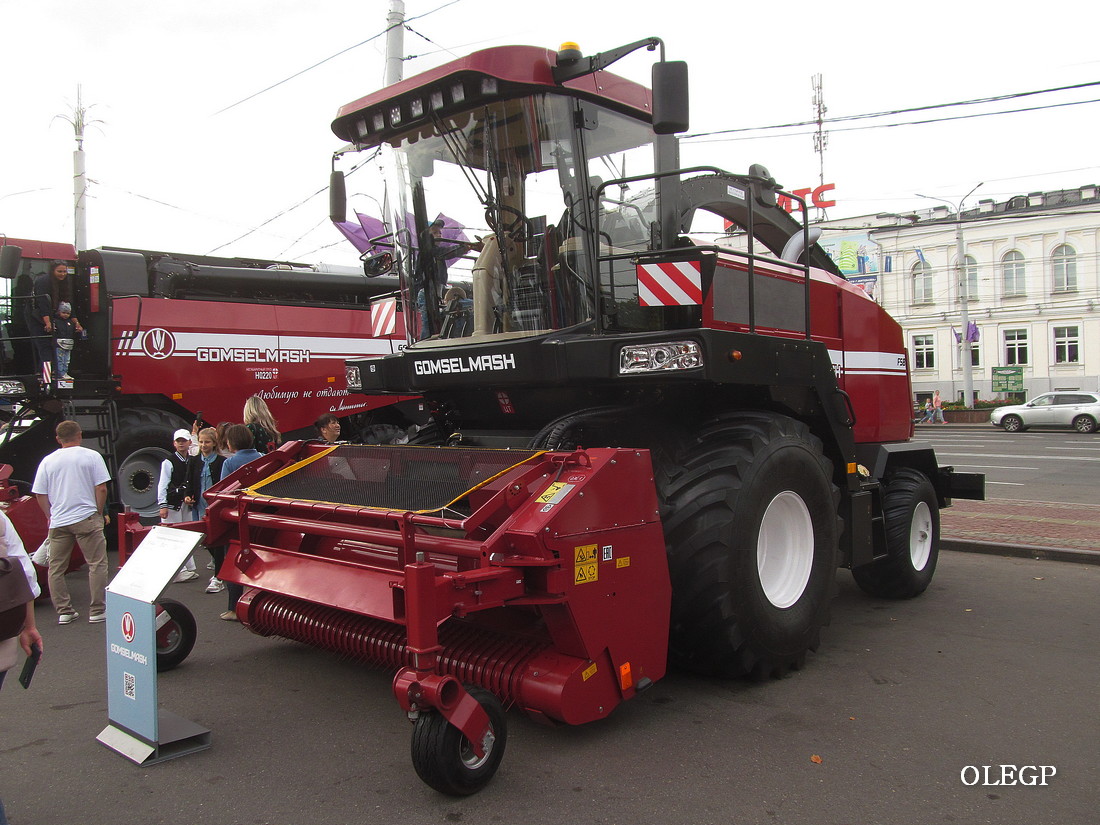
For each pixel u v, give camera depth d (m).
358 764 3.54
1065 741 3.76
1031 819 3.05
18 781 3.41
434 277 5.15
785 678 4.62
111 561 8.47
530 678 3.52
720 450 4.31
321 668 4.85
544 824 3.02
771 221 6.31
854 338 6.28
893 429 6.78
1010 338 43.59
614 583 3.62
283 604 4.70
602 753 3.62
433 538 3.56
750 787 3.30
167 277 10.62
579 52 4.40
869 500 5.61
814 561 4.73
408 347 5.34
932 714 4.08
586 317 4.55
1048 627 5.71
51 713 4.20
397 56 11.27
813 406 5.09
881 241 46.53
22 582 2.96
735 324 4.82
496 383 4.60
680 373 3.98
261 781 3.39
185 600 6.68
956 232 42.03
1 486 7.27
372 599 3.73
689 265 4.15
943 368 45.25
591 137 4.59
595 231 4.51
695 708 4.15
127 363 9.73
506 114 4.59
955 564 7.88
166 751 3.63
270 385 10.97
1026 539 8.56
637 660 3.75
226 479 4.95
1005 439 26.42
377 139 5.14
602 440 4.72
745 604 4.15
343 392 11.66
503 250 4.77
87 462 6.09
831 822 3.03
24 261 9.52
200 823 3.04
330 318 11.62
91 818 3.09
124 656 3.72
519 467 3.79
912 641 5.37
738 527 4.11
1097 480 14.55
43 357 9.15
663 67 4.02
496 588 3.31
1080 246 41.47
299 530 4.17
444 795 3.22
